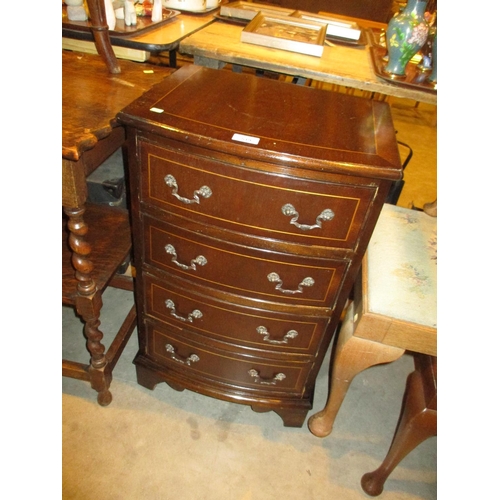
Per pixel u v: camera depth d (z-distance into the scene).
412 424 0.84
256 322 0.88
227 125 0.68
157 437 1.07
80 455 1.01
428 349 0.82
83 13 1.04
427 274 0.88
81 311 0.92
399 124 2.91
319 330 0.88
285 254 0.75
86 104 0.78
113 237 1.09
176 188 0.72
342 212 0.68
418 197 2.07
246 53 0.98
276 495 0.99
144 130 0.67
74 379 1.17
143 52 1.06
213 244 0.77
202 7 1.31
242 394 1.04
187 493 0.97
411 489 1.05
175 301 0.91
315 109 0.79
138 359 1.10
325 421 1.08
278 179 0.65
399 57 0.94
